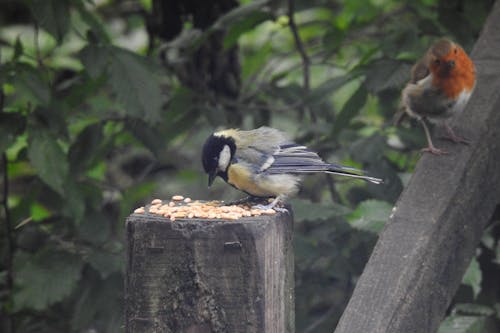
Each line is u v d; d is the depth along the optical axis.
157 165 15.72
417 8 12.48
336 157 11.98
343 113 10.46
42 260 9.87
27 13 17.09
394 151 11.66
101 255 10.04
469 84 9.02
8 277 10.92
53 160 9.62
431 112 9.67
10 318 11.01
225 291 5.71
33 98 9.36
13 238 11.15
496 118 8.21
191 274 5.74
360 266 10.59
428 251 6.66
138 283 5.83
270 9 12.62
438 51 9.13
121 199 12.02
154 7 13.05
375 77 10.06
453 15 11.22
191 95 11.61
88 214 10.80
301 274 11.30
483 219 7.74
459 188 7.32
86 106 11.98
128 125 11.16
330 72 15.23
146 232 5.80
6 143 9.59
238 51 13.30
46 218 11.50
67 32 9.52
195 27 13.01
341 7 14.87
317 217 9.40
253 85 14.33
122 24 17.17
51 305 10.73
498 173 8.05
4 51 16.44
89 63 9.84
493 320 8.88
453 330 8.62
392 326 6.11
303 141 12.18
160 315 5.80
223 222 5.74
